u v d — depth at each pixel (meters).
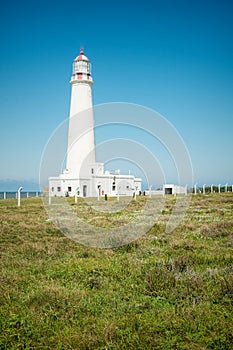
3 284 9.06
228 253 12.43
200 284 8.81
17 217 22.33
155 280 9.15
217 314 7.22
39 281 9.47
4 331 6.68
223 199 35.91
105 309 7.67
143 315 7.33
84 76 57.56
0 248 13.45
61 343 6.25
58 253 13.07
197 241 14.91
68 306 7.73
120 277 9.81
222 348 6.02
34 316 7.23
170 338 6.36
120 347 6.12
